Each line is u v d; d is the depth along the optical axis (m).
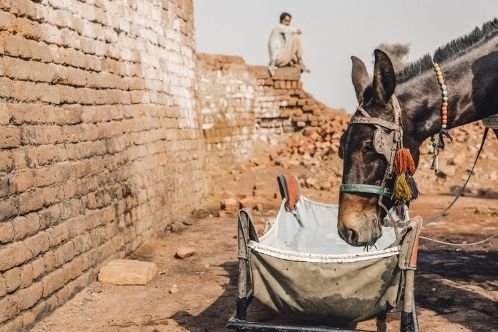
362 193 3.70
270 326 3.64
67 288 5.48
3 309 4.35
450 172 14.05
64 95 5.71
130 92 7.84
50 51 5.45
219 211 10.95
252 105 17.16
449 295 5.60
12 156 4.65
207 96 15.96
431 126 4.16
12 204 4.59
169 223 9.38
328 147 15.89
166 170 9.38
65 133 5.68
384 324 4.79
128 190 7.45
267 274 3.84
